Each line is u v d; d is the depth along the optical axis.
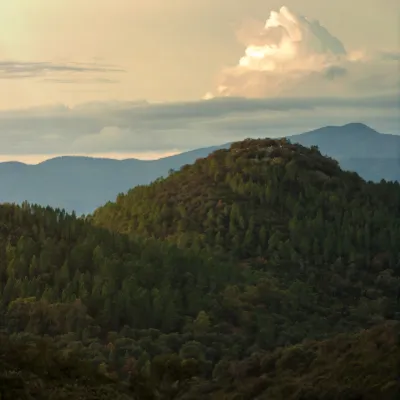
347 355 114.62
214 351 156.12
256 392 119.94
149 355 147.38
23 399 99.31
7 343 117.31
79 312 158.25
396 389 98.31
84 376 117.69
